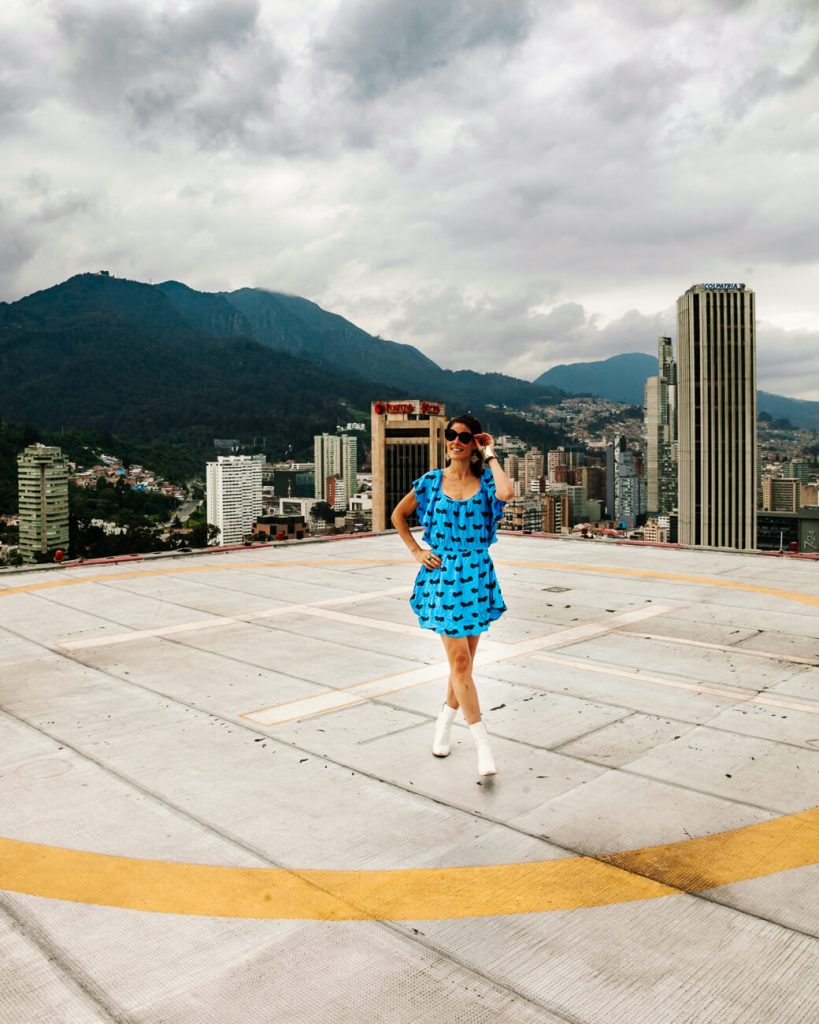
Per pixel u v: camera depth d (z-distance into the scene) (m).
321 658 6.58
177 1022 2.21
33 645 7.11
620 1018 2.22
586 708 5.18
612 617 8.07
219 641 7.22
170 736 4.70
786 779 3.97
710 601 8.91
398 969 2.45
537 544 14.72
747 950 2.54
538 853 3.21
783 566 11.62
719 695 5.43
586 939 2.61
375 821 3.52
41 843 3.32
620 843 3.29
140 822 3.52
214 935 2.64
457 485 4.03
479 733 4.02
